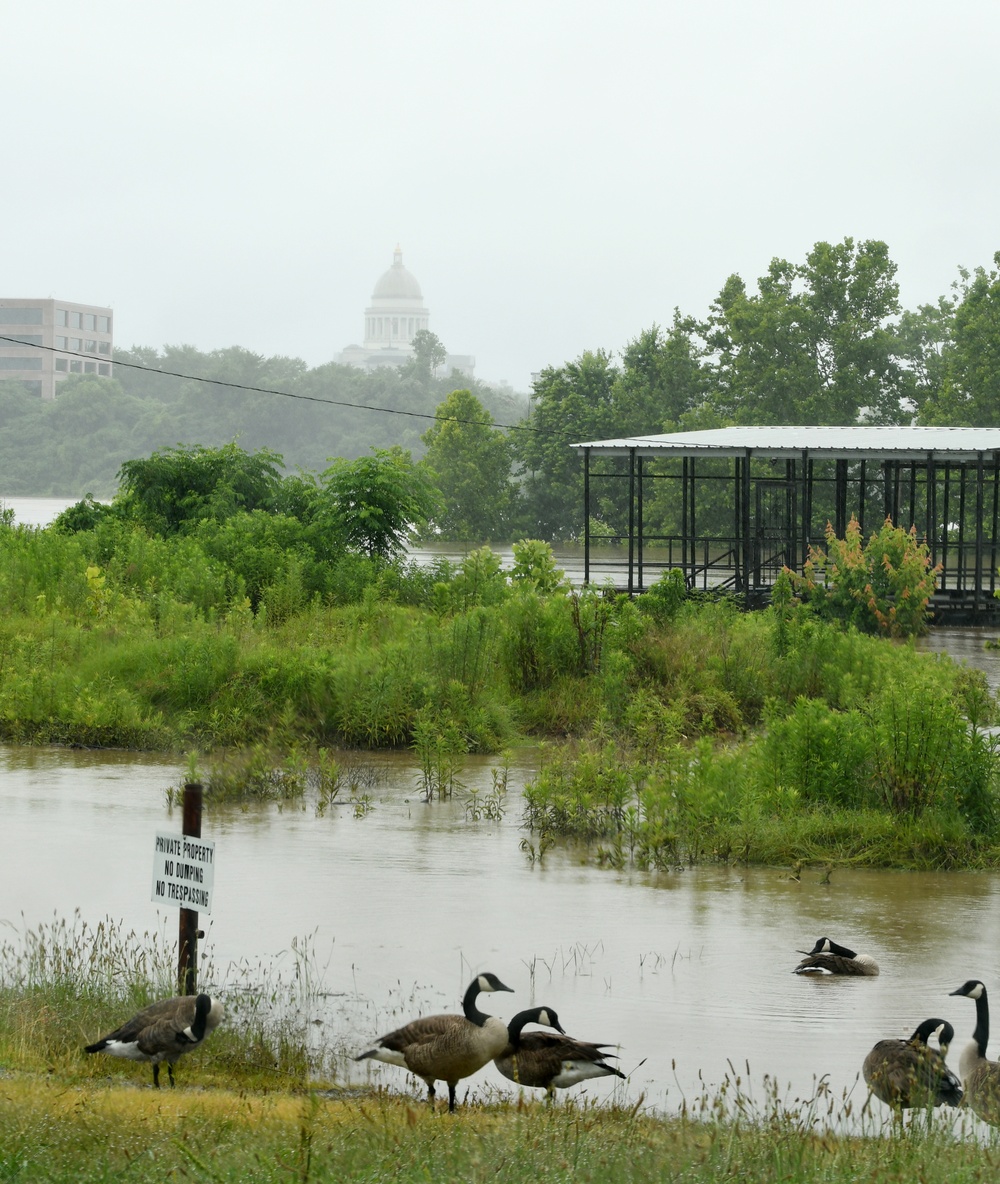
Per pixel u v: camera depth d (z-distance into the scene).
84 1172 6.59
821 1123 8.66
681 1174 6.91
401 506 39.78
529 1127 7.68
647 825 15.80
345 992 11.19
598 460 82.81
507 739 22.45
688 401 82.69
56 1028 9.97
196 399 166.75
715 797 16.38
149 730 21.78
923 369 81.25
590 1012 10.84
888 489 51.34
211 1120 7.70
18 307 196.12
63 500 148.88
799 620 26.36
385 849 15.96
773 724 18.00
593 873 15.06
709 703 23.30
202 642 23.86
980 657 32.09
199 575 32.16
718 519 74.19
